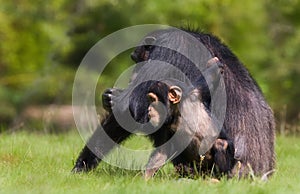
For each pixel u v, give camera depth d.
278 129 33.38
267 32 50.19
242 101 17.67
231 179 16.00
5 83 49.31
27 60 49.75
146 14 46.44
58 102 48.09
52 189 15.33
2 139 24.27
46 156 20.92
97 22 49.19
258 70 47.16
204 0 45.66
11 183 16.12
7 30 48.34
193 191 14.72
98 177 17.41
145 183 15.57
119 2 46.84
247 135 17.41
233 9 49.16
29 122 44.75
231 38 48.84
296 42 49.12
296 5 50.16
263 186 15.38
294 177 17.94
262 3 50.03
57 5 48.69
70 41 48.91
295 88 47.22
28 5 48.69
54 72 48.84
